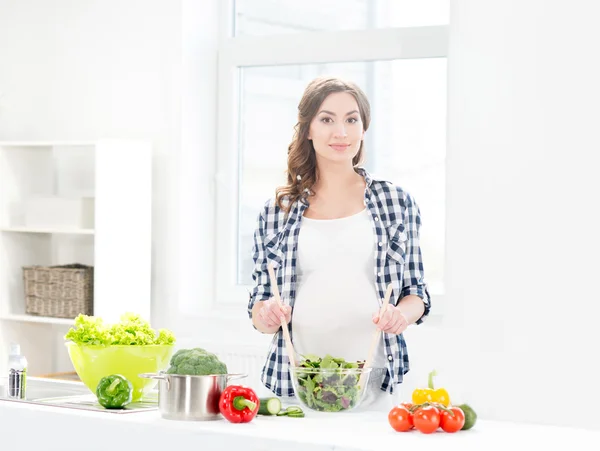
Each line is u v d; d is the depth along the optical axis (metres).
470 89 3.68
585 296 3.50
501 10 3.63
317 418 2.24
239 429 2.06
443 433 2.05
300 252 2.71
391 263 2.69
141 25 4.41
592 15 3.50
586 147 3.51
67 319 4.25
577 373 3.51
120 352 2.51
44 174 4.57
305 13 4.34
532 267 3.57
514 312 3.59
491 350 3.62
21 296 4.46
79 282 4.25
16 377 2.54
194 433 2.07
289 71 4.36
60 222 4.23
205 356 2.22
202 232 4.42
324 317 2.67
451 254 3.70
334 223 2.71
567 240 3.53
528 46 3.59
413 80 4.10
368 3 4.20
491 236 3.64
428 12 4.09
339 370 2.28
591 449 1.89
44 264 4.59
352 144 2.71
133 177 4.20
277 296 2.46
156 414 2.27
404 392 3.79
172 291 4.32
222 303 4.44
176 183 4.32
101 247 4.10
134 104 4.43
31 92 4.68
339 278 2.68
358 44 4.19
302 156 2.76
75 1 4.57
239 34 4.49
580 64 3.52
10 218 4.39
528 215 3.58
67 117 4.59
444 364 3.71
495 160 3.64
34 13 4.67
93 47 4.53
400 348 2.70
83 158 4.54
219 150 4.47
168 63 4.35
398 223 2.71
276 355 2.74
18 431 2.34
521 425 2.19
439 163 4.05
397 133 4.13
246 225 4.45
